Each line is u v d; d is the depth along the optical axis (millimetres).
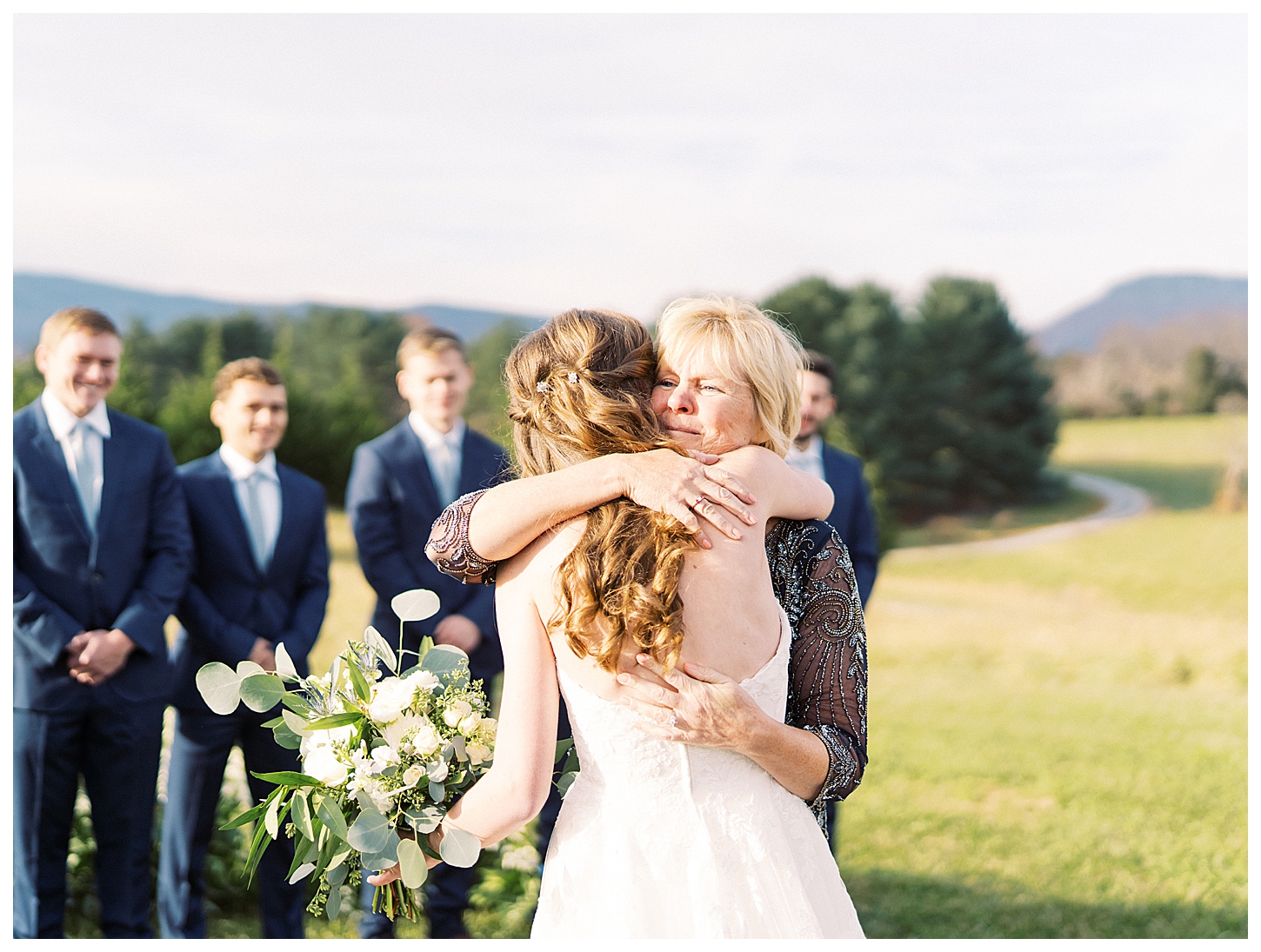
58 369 3361
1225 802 5566
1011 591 14961
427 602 1854
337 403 17406
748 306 1755
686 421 1681
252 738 3447
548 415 1652
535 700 1566
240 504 3662
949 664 10594
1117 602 14164
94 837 3361
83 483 3371
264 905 3424
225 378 3725
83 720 3285
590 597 1483
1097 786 5895
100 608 3332
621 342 1703
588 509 1566
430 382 3932
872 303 23016
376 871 1815
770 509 1640
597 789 1600
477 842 1602
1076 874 4492
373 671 1772
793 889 1576
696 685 1514
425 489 3867
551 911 1618
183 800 3414
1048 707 8289
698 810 1568
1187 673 10109
